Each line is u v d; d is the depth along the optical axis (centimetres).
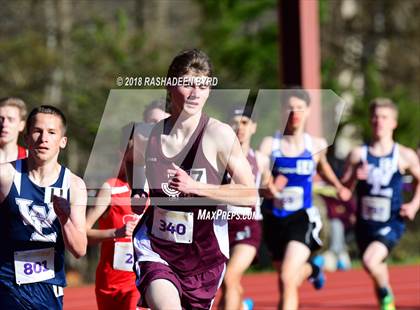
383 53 6738
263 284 3153
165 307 1138
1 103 1669
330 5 6316
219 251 1205
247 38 5475
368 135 5244
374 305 2594
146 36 4884
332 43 6294
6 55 4597
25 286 1202
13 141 1672
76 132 3516
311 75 3212
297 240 1798
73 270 3866
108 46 4541
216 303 2342
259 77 5275
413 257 4491
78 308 2595
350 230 3666
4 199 1186
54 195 1163
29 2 4897
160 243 1195
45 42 4803
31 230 1194
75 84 4397
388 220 2031
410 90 6450
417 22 6525
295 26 3203
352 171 2052
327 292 2906
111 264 1459
